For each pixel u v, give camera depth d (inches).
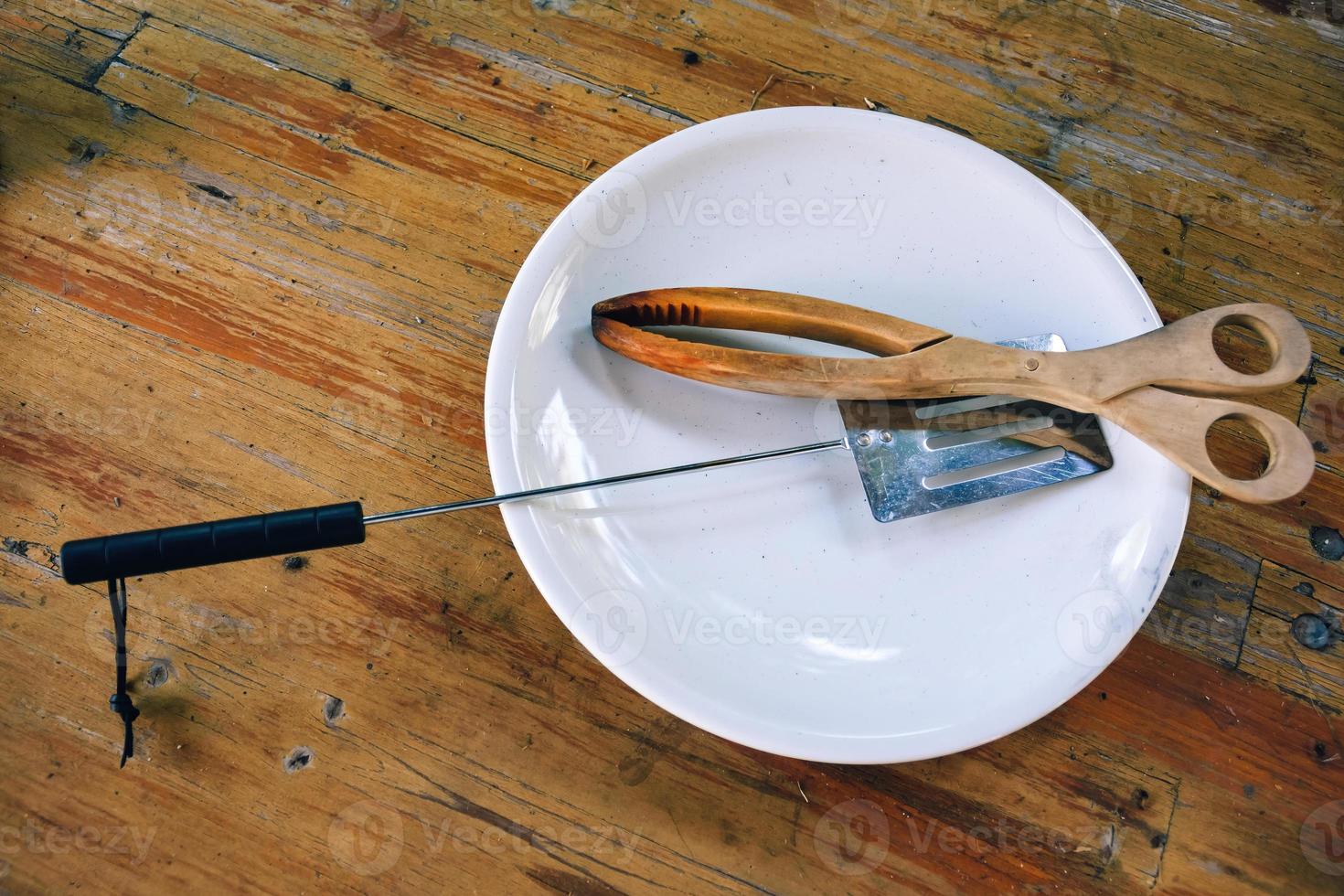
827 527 23.9
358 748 24.1
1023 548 23.6
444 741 24.2
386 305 26.4
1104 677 24.6
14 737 24.0
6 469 25.3
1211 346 23.3
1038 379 23.2
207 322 26.2
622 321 23.9
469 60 28.1
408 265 26.7
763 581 23.5
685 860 23.7
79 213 26.8
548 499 23.3
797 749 22.0
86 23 28.1
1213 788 24.2
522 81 28.0
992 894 23.7
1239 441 25.8
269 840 23.6
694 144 25.0
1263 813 24.0
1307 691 24.6
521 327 23.8
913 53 28.5
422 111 27.7
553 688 24.5
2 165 27.1
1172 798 24.1
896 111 28.1
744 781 24.1
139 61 27.9
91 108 27.5
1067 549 23.5
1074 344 24.7
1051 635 23.0
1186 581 25.1
